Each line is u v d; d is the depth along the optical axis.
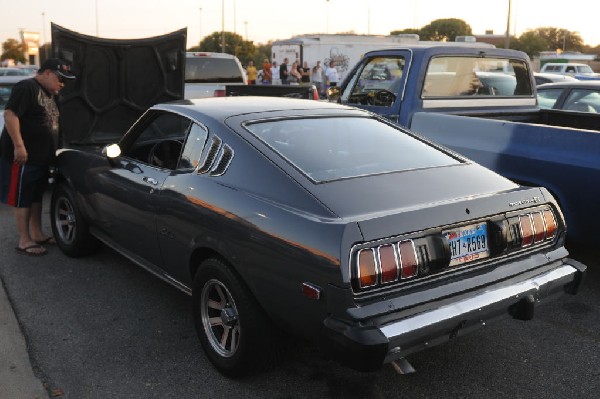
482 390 3.31
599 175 4.21
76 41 5.50
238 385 3.33
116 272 5.04
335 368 3.52
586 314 4.32
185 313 4.26
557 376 3.46
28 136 5.20
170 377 3.41
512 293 3.02
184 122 3.89
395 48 6.33
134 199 4.05
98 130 5.96
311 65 27.09
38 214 5.66
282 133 3.52
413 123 5.70
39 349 3.70
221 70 12.66
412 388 3.33
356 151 3.50
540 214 3.25
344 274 2.58
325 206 2.87
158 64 6.09
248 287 3.13
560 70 34.56
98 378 3.38
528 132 4.69
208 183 3.40
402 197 3.02
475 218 2.96
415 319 2.70
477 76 6.53
